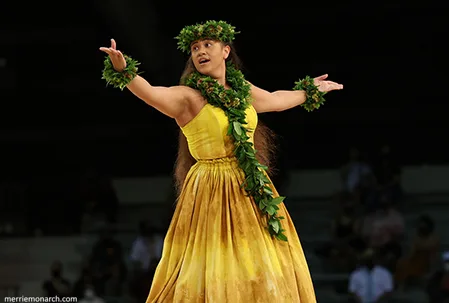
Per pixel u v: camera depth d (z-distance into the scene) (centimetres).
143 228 2314
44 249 2714
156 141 3231
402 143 3192
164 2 2862
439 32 3108
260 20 3056
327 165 3156
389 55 3152
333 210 2764
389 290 2106
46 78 3169
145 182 3173
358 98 3198
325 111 3203
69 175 3172
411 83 3178
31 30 3058
